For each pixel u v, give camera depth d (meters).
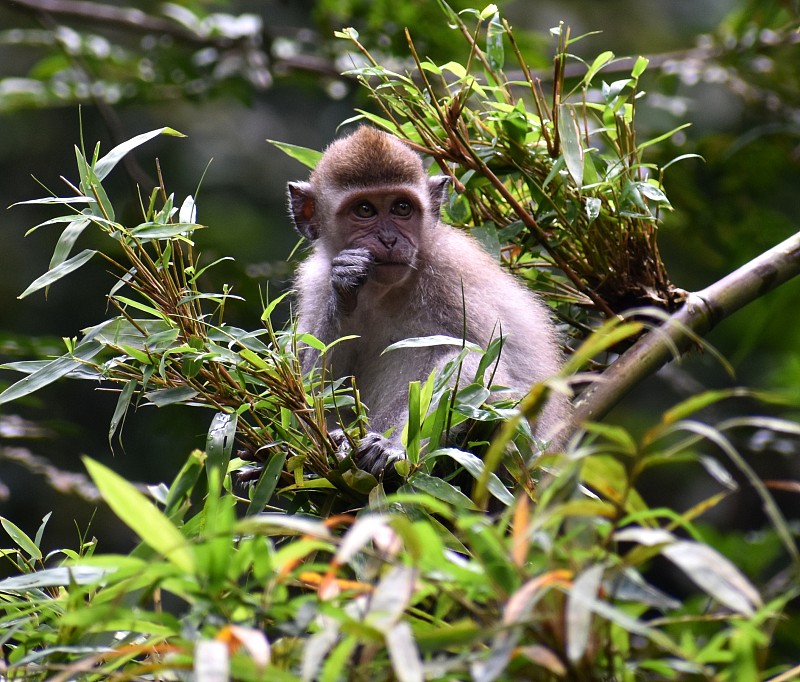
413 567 4.77
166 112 27.91
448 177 11.13
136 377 8.08
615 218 9.89
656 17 28.48
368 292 10.92
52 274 7.81
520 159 10.15
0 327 25.19
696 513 5.26
